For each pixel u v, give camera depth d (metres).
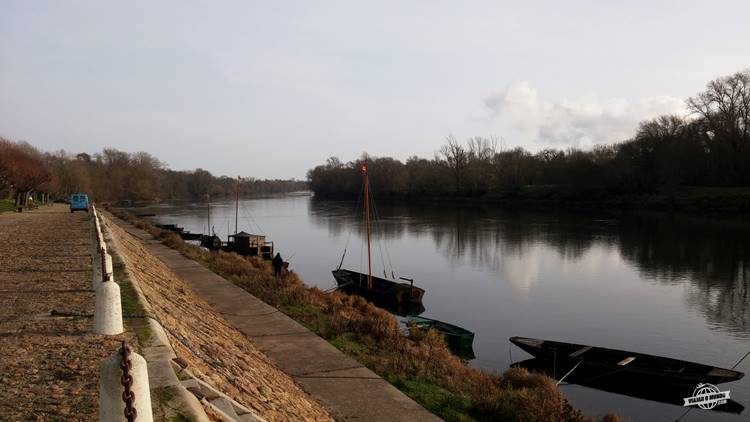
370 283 26.25
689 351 17.83
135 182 120.75
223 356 7.59
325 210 97.31
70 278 11.00
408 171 123.69
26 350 5.90
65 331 6.72
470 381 10.41
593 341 18.89
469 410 8.48
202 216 84.44
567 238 46.34
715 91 70.81
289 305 14.73
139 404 2.97
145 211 95.44
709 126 71.06
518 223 60.59
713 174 70.19
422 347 12.50
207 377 5.86
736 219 55.06
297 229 61.22
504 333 19.50
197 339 7.88
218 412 4.78
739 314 22.27
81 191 95.75
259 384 6.98
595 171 85.50
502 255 38.50
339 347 10.84
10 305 8.38
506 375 10.98
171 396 4.57
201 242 46.06
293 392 7.62
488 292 26.77
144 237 33.88
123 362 2.90
